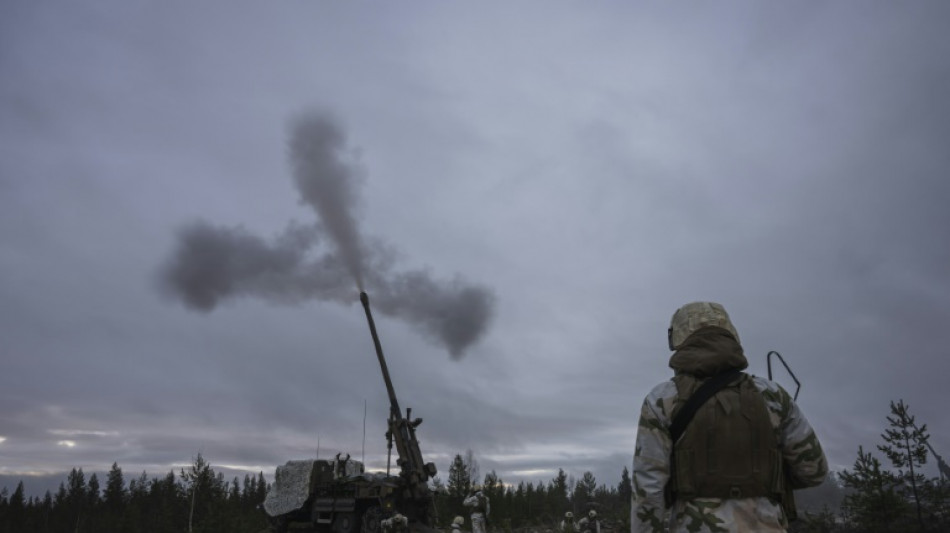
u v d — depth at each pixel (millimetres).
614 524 24844
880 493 18016
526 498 48000
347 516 23469
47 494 74938
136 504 54562
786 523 3018
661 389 3117
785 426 3092
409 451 23562
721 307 3385
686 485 2928
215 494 41812
